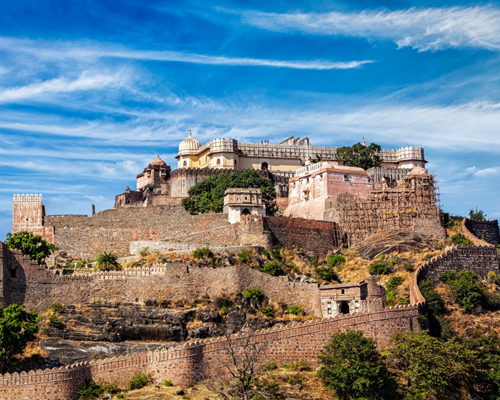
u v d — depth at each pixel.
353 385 102.88
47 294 126.38
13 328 106.69
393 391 106.06
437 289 145.00
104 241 161.00
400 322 119.94
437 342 113.00
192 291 132.88
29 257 126.56
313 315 134.12
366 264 156.38
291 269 147.25
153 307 129.00
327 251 164.50
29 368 109.62
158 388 99.94
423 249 159.50
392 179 190.38
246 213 166.38
